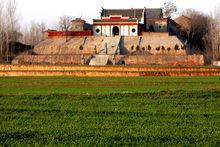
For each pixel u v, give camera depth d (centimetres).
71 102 4322
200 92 5184
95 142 2430
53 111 3678
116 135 2622
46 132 2714
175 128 2844
